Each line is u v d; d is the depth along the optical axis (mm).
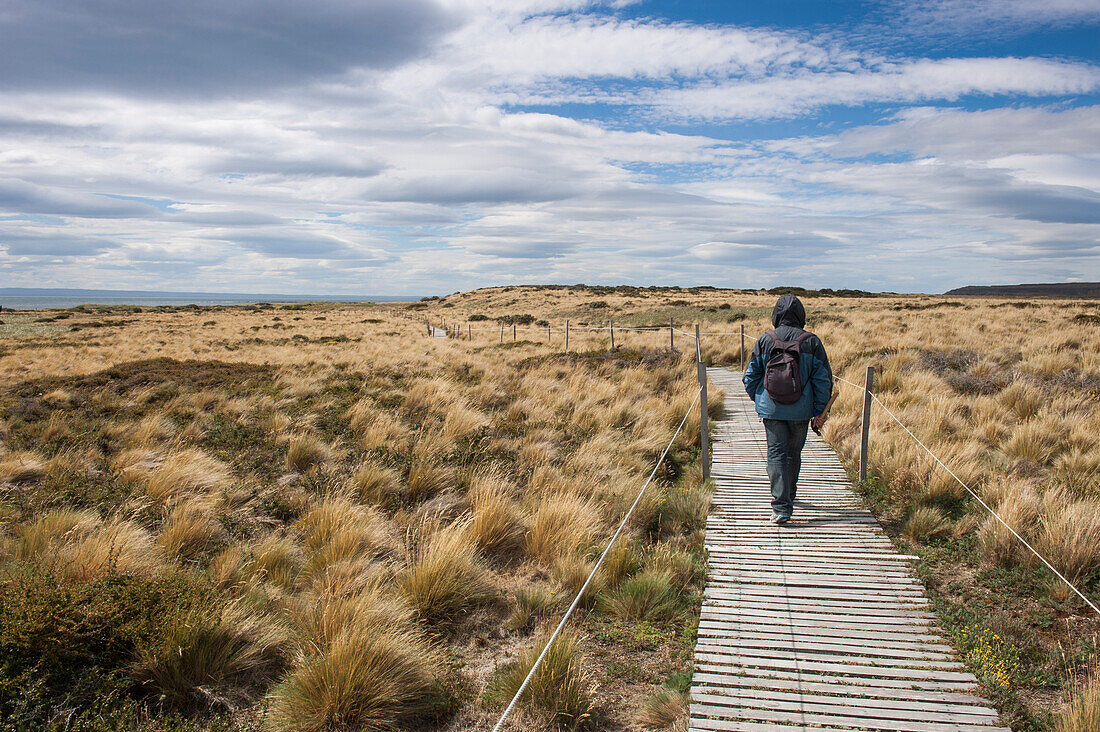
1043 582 4344
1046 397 9125
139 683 3490
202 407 11516
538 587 4621
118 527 5031
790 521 5559
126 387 13781
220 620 3748
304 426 9406
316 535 5488
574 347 21641
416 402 11133
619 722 3277
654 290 70438
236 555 4910
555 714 3203
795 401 5141
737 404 11320
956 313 28109
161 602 3857
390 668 3416
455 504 6516
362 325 45656
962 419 8500
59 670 3393
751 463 7582
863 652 3557
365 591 4105
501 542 5609
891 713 3023
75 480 6789
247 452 8266
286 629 3977
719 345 19797
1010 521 4879
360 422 9641
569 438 8922
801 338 5266
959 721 2961
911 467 6426
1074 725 2783
